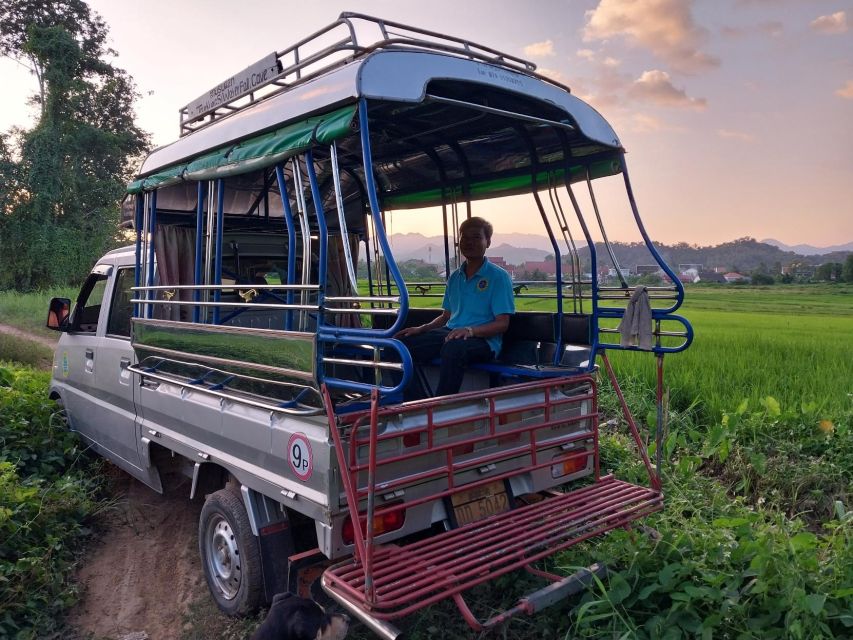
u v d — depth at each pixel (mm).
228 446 3934
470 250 4727
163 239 5211
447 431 3537
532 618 3688
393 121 4504
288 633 2996
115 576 4586
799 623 3016
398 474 3324
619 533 3805
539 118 4008
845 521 4109
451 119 4449
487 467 3734
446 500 3564
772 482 5656
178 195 5168
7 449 5699
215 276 4195
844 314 25250
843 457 5887
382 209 6285
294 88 3648
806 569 3521
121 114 33250
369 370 5156
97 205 32094
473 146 5082
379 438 3197
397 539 3648
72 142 30500
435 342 4859
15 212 29906
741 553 3623
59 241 29562
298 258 6035
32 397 6500
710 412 7363
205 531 4172
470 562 3104
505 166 5215
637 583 3549
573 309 4934
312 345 3135
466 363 4484
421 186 5852
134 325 5000
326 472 3117
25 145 30000
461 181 5578
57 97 30500
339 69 3293
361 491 3152
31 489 4855
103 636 3900
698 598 3369
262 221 5906
